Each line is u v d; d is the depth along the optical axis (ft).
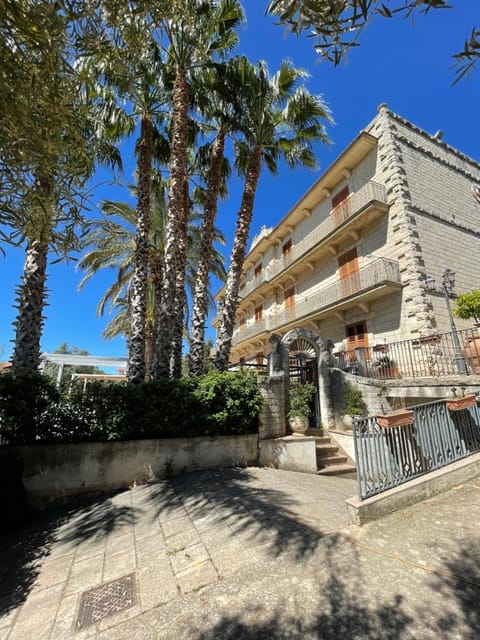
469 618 6.17
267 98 29.32
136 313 24.94
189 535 11.32
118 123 27.76
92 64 5.91
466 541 8.67
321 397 26.07
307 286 54.75
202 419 19.13
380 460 11.57
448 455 13.15
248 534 10.73
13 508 13.75
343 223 42.19
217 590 8.02
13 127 4.86
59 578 9.73
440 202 39.60
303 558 8.85
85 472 16.87
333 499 14.10
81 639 7.07
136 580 9.04
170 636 6.75
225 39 26.73
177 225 25.55
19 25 4.41
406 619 6.31
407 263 34.81
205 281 27.84
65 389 17.94
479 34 4.13
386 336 36.76
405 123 41.14
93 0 4.87
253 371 22.54
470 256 39.34
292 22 4.81
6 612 8.41
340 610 6.77
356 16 4.41
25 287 18.80
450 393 20.72
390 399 24.85
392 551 8.61
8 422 15.94
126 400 18.24
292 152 32.81
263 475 17.62
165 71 27.61
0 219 5.74
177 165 25.59
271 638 6.27
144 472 17.78
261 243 69.31
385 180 38.96
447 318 34.01
